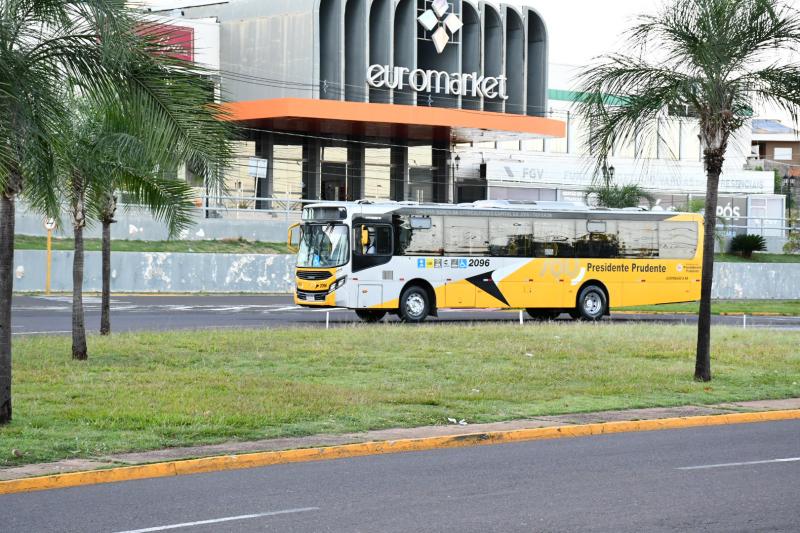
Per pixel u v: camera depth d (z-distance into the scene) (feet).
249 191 208.54
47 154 51.85
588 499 37.50
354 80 205.16
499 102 224.33
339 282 119.75
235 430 49.57
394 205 122.52
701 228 136.56
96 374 67.26
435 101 215.92
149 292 165.48
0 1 49.01
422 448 48.78
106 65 50.26
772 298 213.05
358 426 51.88
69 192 74.79
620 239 133.28
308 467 44.01
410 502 36.99
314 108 191.11
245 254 174.91
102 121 67.72
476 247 125.90
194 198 73.41
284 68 199.41
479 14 220.23
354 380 67.56
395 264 121.70
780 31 70.13
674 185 266.98
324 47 200.95
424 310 123.44
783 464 44.78
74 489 39.17
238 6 206.80
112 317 117.70
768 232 254.88
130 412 52.85
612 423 54.65
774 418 59.62
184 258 168.55
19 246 159.43
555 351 85.20
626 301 133.49
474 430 51.75
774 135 364.99
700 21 69.92
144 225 178.40
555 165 251.39
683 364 79.51
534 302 128.57
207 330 97.19
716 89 70.49
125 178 72.49
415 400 59.21
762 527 33.35
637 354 85.25
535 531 32.73
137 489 39.22
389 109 198.80
